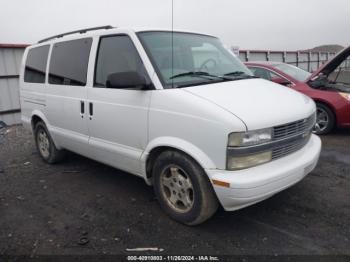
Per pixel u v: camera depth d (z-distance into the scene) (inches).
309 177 167.3
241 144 103.8
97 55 152.6
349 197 144.0
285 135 115.2
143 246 114.2
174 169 123.9
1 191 168.7
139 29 139.6
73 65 167.5
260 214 132.3
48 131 195.5
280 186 111.0
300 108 124.0
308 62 855.1
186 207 123.8
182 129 114.4
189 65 140.8
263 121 107.0
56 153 201.0
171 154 121.6
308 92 254.1
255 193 105.0
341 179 163.9
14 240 121.4
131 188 165.0
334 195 146.4
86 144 161.3
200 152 111.0
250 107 110.9
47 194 162.4
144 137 129.1
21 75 220.2
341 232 117.5
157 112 121.7
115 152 144.6
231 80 137.6
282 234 117.7
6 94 355.9
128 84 122.3
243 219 129.1
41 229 128.6
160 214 135.8
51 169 199.8
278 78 272.2
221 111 106.6
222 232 120.8
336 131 264.2
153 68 126.5
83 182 175.9
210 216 119.8
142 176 136.9
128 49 137.6
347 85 254.4
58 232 125.7
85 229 127.0
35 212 143.4
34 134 215.0
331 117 246.5
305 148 129.0
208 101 111.7
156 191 132.9
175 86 123.1
